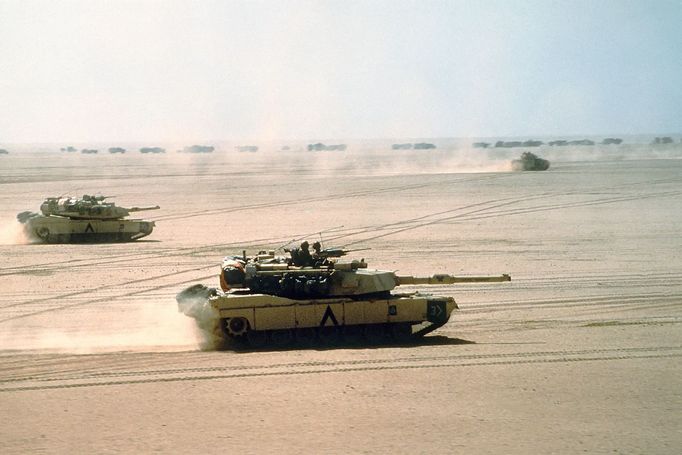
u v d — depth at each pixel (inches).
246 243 2881.4
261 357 1354.6
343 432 971.9
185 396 1123.9
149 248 2790.4
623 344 1402.6
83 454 915.4
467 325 1601.9
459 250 2642.7
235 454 908.0
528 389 1136.8
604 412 1036.5
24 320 1686.8
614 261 2401.6
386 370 1246.9
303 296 1459.2
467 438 949.8
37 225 2940.5
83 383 1196.5
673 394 1107.3
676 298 1855.3
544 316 1680.6
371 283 1469.0
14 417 1044.5
